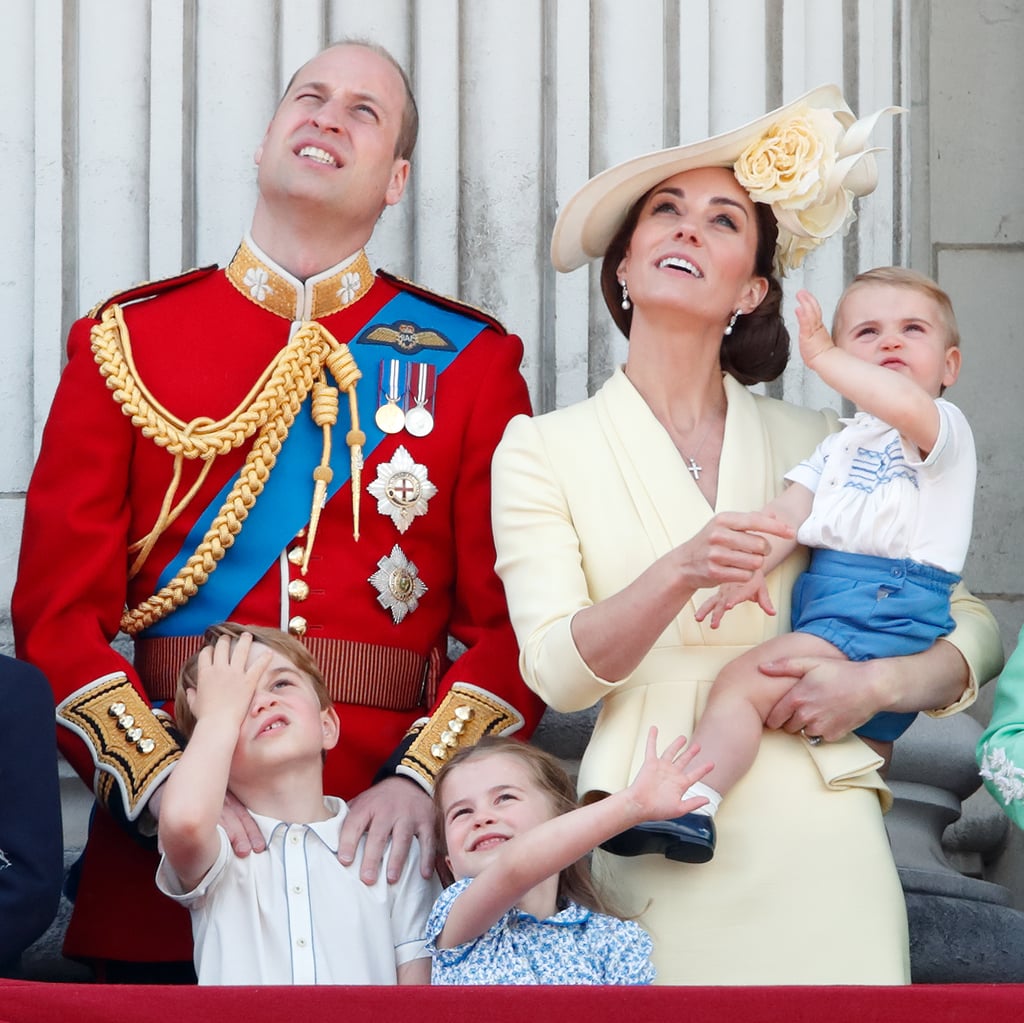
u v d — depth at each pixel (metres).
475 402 17.73
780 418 16.78
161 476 17.05
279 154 17.73
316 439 17.41
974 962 18.38
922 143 22.97
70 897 16.95
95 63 22.05
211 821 14.28
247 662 15.38
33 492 16.98
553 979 14.06
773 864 14.78
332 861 15.00
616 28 22.56
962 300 22.75
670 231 16.48
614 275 17.44
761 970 14.50
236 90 22.16
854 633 15.48
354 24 22.34
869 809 15.16
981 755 15.48
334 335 17.80
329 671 16.75
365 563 17.12
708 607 15.10
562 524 15.84
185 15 22.19
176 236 21.88
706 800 14.47
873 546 15.77
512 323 22.05
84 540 16.62
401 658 17.06
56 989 11.00
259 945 14.51
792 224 16.56
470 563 17.31
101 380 17.14
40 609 16.50
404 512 17.27
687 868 14.80
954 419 15.95
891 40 22.50
